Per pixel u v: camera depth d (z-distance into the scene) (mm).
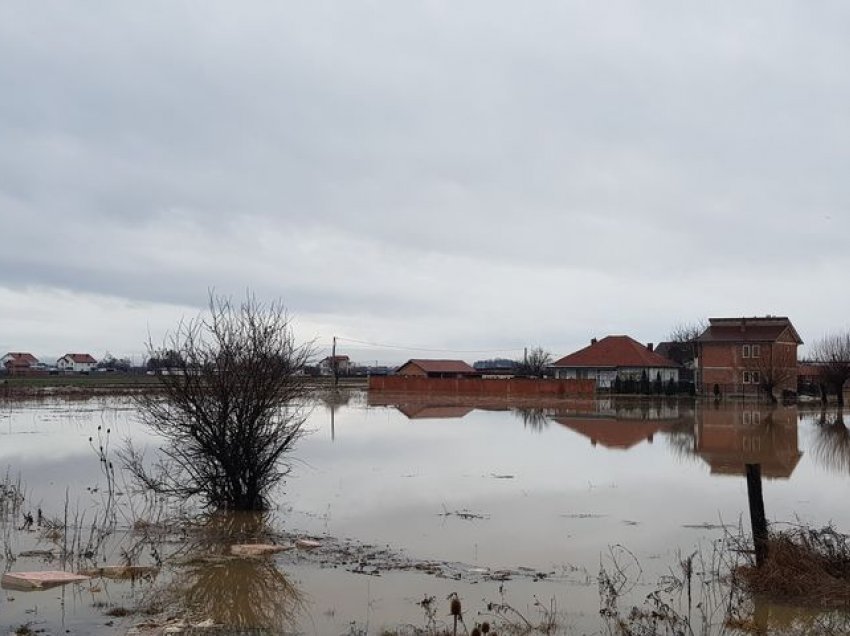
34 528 13922
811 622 9359
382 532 14133
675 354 96375
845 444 29094
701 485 19438
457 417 42719
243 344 16484
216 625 9094
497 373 110125
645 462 23703
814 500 17453
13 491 16859
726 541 13195
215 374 16234
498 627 9086
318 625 9156
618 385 71438
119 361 158125
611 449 27047
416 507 16453
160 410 17484
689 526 14695
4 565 11477
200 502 16797
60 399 56312
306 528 14438
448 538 13664
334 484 19281
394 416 43281
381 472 21297
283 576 11172
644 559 12320
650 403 58375
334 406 52906
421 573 11422
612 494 18078
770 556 10875
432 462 23391
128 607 9672
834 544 12359
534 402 59469
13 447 26391
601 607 9914
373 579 11070
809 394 69438
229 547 12852
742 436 32125
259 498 16281
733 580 10750
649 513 15898
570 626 9188
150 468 21062
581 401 61250
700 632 9102
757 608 9883
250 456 16188
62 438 29344
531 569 11719
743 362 70938
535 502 17047
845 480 20375
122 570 11164
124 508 16047
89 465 22047
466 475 20859
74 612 9422
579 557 12430
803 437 31859
